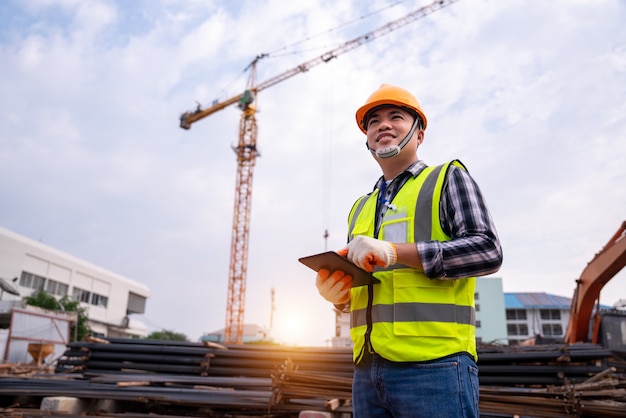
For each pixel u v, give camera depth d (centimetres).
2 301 2222
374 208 191
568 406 381
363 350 164
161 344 681
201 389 547
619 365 598
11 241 3303
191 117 5441
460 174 168
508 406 396
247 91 5150
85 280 4112
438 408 145
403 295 157
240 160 4966
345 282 166
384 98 189
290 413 486
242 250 4644
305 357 610
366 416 165
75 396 496
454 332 152
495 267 150
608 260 1069
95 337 713
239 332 4350
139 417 460
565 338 1262
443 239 164
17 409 486
